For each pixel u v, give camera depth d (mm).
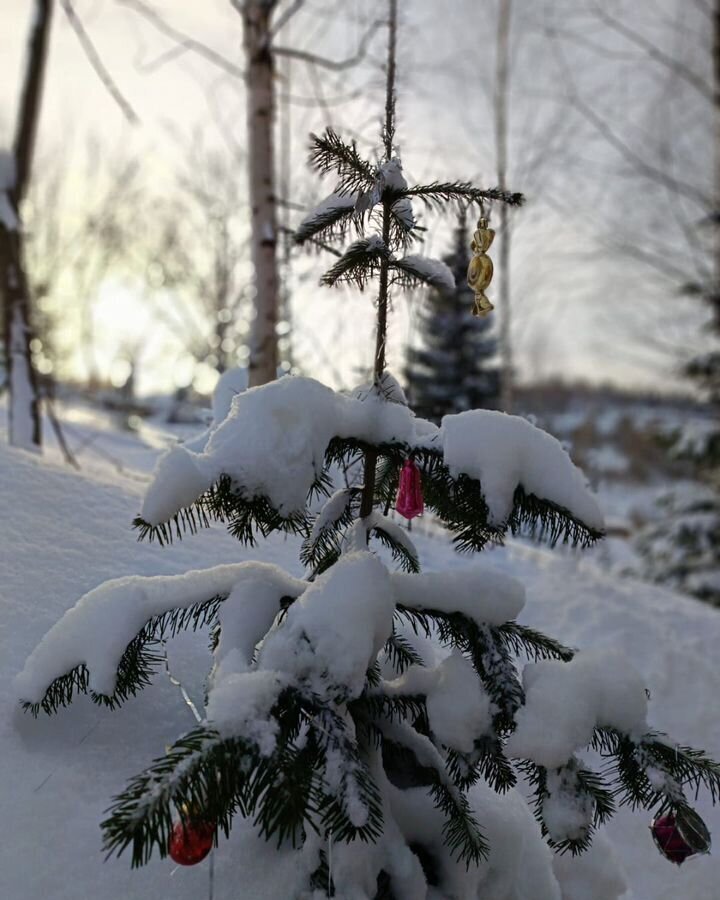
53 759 690
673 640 1583
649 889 947
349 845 574
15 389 1718
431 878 625
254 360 1750
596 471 3148
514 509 606
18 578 891
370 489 637
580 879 780
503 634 663
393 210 623
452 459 574
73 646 617
